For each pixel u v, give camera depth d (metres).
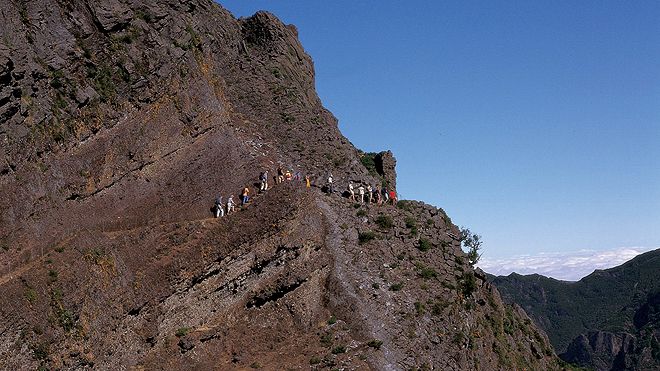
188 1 55.41
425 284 48.00
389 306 44.81
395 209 53.56
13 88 37.62
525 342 60.47
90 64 43.72
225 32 67.69
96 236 38.97
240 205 48.16
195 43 53.50
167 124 47.41
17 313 32.62
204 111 50.72
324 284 44.97
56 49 41.53
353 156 61.38
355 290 44.75
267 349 41.19
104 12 45.03
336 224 48.59
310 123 62.72
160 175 46.19
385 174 66.94
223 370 39.00
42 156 39.28
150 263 40.66
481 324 52.28
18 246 35.81
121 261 39.19
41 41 40.88
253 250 43.62
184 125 48.75
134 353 37.81
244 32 74.25
